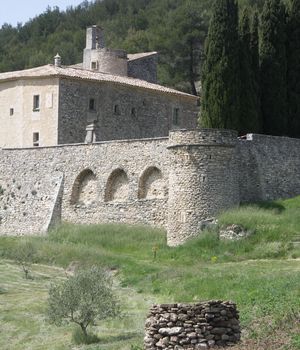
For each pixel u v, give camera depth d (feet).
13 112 234.17
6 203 218.59
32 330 120.57
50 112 226.99
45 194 211.41
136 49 370.53
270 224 167.73
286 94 206.90
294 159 194.80
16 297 141.69
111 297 119.85
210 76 198.90
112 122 235.61
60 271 168.66
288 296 109.50
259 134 190.19
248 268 144.25
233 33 198.70
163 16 431.43
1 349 112.98
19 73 235.61
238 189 178.40
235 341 88.63
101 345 107.55
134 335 111.86
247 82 200.03
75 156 208.23
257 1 333.83
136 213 193.36
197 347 87.51
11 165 220.02
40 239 196.95
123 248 182.70
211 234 169.07
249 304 110.63
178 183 175.52
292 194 192.85
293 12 210.79
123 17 475.72
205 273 142.51
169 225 176.65
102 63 264.93
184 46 319.88
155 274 150.71
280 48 206.39
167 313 89.20
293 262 150.41
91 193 204.33
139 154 195.21
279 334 89.40
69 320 117.60
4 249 191.42
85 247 181.37
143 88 241.96
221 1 199.41
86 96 231.09
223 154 174.60
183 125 254.68
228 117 196.65
